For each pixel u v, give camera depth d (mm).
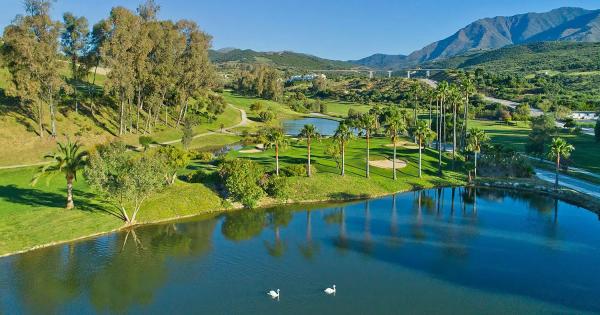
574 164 123125
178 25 148250
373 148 133500
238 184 83438
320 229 73062
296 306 47688
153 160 73688
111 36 123688
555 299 49344
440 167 111750
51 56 110125
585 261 59969
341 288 51844
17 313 46031
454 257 61312
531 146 132500
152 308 47281
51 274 54500
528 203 91062
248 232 71125
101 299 49000
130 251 62156
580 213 83750
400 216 81250
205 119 179625
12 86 110188
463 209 86062
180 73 147500
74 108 137500
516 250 64250
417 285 52688
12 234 62656
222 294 50375
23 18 107312
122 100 132000
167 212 77062
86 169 68625
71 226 67438
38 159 105062
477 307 47469
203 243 65938
